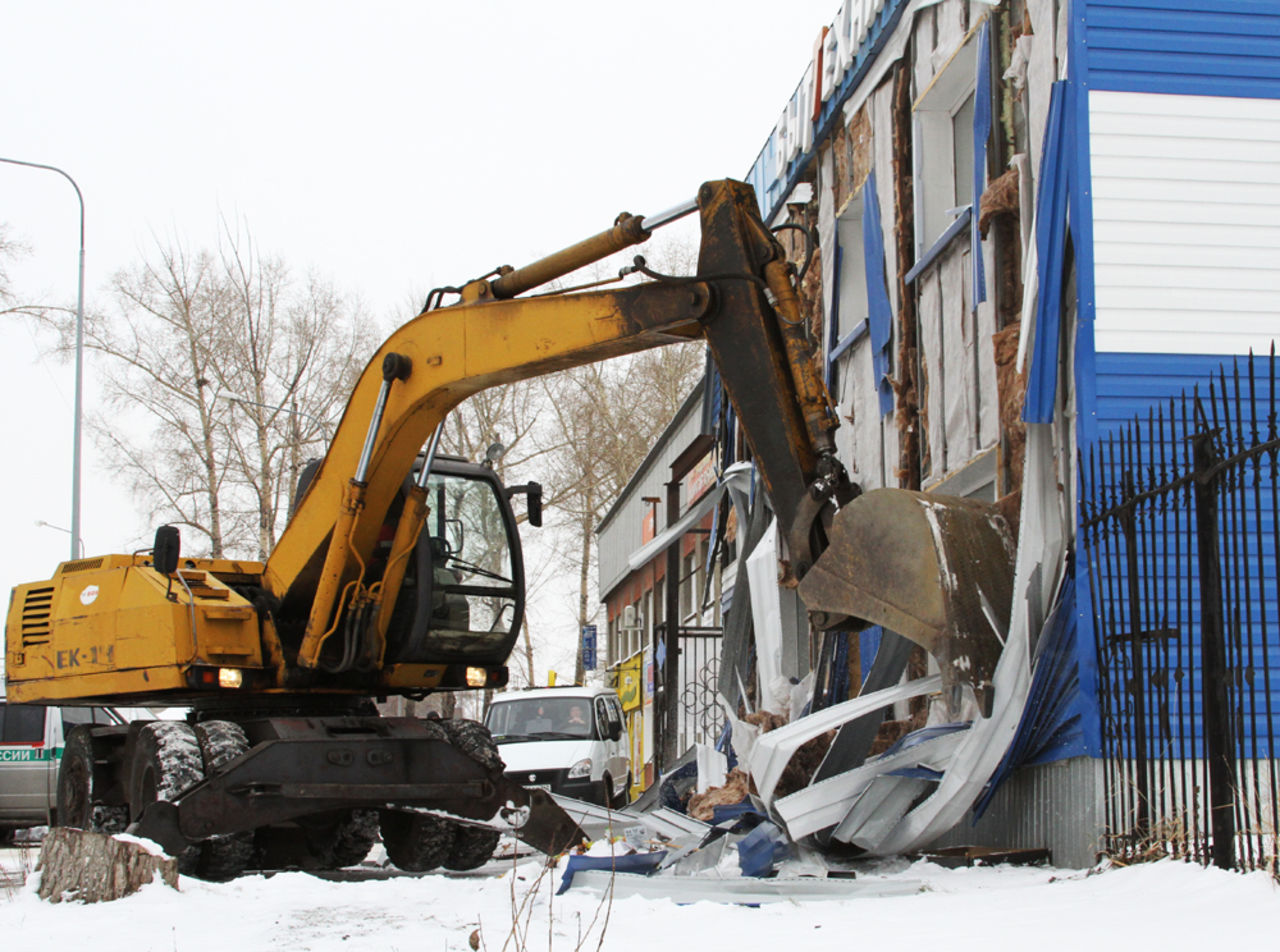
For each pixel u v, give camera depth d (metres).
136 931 6.84
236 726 10.43
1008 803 9.30
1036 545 8.48
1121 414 8.56
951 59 11.39
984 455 10.47
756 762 8.37
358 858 11.95
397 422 9.77
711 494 14.04
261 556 37.88
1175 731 8.16
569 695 19.89
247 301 39.12
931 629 7.97
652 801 11.39
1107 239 8.75
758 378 7.05
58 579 12.23
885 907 6.57
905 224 12.34
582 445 43.78
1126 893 6.43
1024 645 8.20
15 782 18.50
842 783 8.30
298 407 39.34
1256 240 8.84
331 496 10.46
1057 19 9.23
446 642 11.10
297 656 10.84
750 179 17.59
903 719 11.44
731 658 12.83
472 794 10.66
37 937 6.77
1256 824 6.60
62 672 11.84
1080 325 8.66
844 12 13.71
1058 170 8.95
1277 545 6.37
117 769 11.54
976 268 10.53
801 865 8.10
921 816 8.21
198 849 9.89
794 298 7.07
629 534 32.28
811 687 12.03
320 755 10.19
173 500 38.12
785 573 7.28
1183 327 8.70
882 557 7.96
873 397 13.22
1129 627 8.21
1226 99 8.95
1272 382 6.33
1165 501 7.20
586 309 8.15
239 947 6.18
